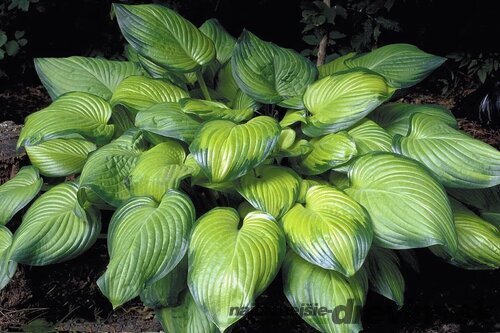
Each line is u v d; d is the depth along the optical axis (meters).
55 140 1.59
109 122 1.59
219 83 1.71
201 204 1.55
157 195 1.37
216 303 1.22
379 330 1.61
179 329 1.36
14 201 1.52
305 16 2.58
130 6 1.57
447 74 3.05
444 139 1.43
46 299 1.66
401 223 1.30
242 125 1.37
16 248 1.39
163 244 1.28
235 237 1.27
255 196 1.34
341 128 1.44
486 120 2.79
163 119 1.42
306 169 1.44
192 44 1.58
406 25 3.02
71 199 1.48
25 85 3.04
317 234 1.27
